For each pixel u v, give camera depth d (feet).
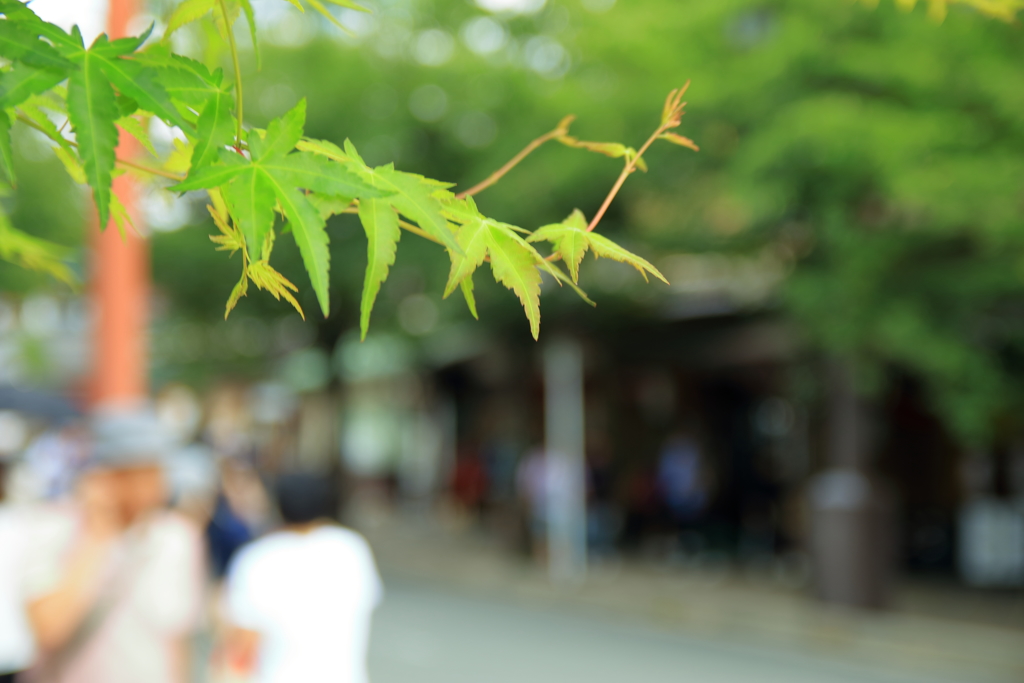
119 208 3.16
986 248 26.73
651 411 54.39
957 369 26.53
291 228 2.53
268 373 62.80
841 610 30.71
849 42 26.63
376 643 29.50
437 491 77.25
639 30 30.32
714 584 38.96
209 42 3.71
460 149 42.50
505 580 41.39
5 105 2.47
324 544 9.27
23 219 22.47
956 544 39.60
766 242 31.86
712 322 42.14
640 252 36.04
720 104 29.09
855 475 31.30
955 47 23.84
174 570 8.22
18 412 31.65
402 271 43.24
